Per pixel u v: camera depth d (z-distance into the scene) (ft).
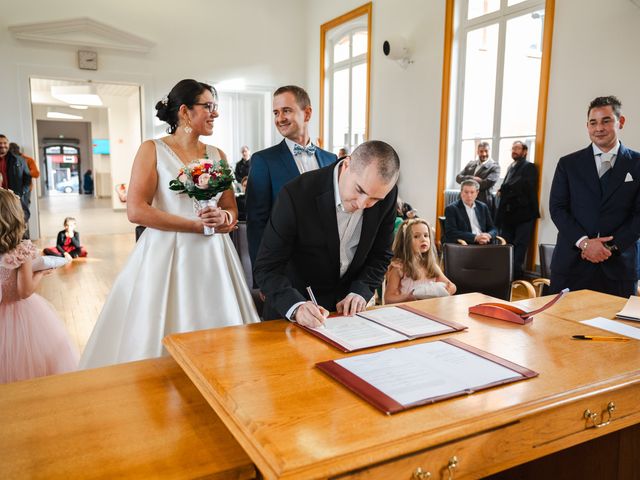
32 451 3.57
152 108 32.07
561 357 4.88
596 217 9.88
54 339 8.71
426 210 25.04
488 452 3.70
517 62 20.43
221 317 7.57
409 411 3.67
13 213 8.07
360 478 3.17
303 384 4.15
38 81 39.99
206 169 7.13
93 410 4.19
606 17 16.28
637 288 10.23
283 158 8.78
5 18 28.02
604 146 9.86
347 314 6.05
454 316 6.28
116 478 3.28
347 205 5.50
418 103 25.14
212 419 4.09
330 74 33.91
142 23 31.37
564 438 4.13
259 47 34.71
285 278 5.95
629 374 4.51
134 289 7.33
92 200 66.28
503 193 18.85
